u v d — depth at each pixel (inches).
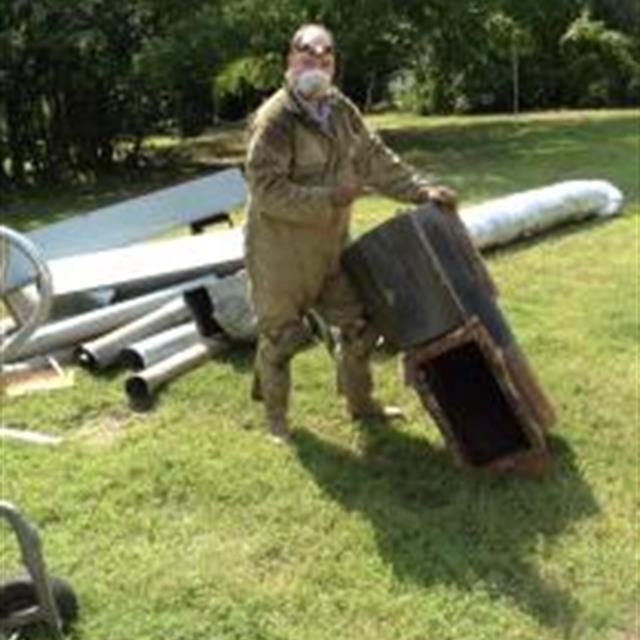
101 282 220.4
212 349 202.7
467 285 158.7
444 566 141.8
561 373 197.0
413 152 498.3
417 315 158.2
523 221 278.7
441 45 589.6
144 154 531.5
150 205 269.7
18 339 122.6
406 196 164.1
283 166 156.8
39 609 127.3
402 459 167.6
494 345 156.7
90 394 191.8
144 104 485.7
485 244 268.1
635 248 276.5
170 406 187.5
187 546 147.2
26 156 464.4
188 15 449.4
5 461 168.7
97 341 201.0
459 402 167.6
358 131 162.7
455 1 542.3
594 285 247.0
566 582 139.6
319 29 157.6
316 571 140.9
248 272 168.4
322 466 165.5
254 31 454.3
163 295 213.3
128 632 130.0
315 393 189.2
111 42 445.1
